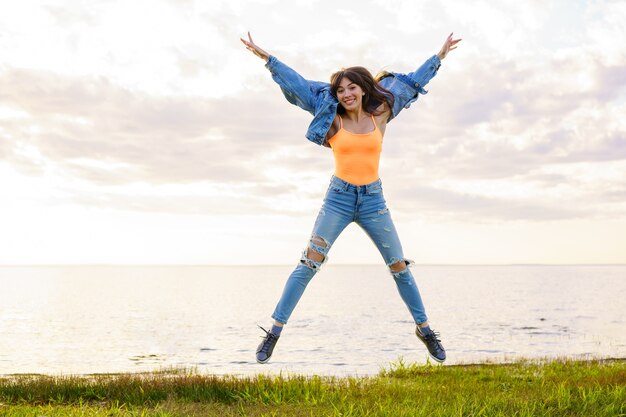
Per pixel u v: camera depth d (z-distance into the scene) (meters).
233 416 7.58
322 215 6.00
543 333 37.62
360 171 5.91
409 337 36.78
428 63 6.30
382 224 6.02
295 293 5.96
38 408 7.87
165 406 8.21
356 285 196.75
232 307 79.19
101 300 98.56
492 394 8.90
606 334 36.59
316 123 5.99
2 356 28.03
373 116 6.07
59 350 30.84
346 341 34.25
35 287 177.00
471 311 63.94
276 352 28.55
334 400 8.50
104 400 9.82
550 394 8.36
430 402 7.77
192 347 32.22
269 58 6.15
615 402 7.42
